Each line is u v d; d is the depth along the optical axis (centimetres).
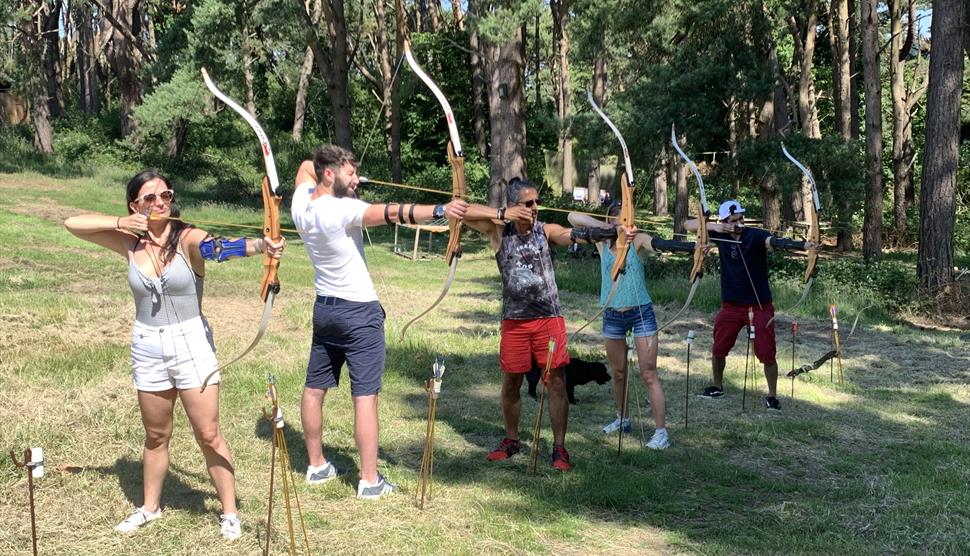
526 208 526
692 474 575
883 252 2777
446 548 425
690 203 3734
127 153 3619
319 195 480
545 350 552
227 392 694
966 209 3316
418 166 4234
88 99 5266
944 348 1166
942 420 768
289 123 4734
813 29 2564
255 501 475
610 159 2825
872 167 2120
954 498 535
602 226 530
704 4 1844
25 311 913
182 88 2842
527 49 4831
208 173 3575
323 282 487
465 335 1065
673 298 1524
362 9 3528
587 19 2009
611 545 446
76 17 5169
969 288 1555
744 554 438
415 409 703
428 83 443
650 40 1978
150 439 430
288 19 2670
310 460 515
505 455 580
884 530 478
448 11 5131
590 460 586
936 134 1551
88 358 754
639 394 805
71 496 466
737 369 948
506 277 552
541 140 4328
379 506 478
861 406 805
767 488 552
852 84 2941
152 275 404
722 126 2008
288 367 793
